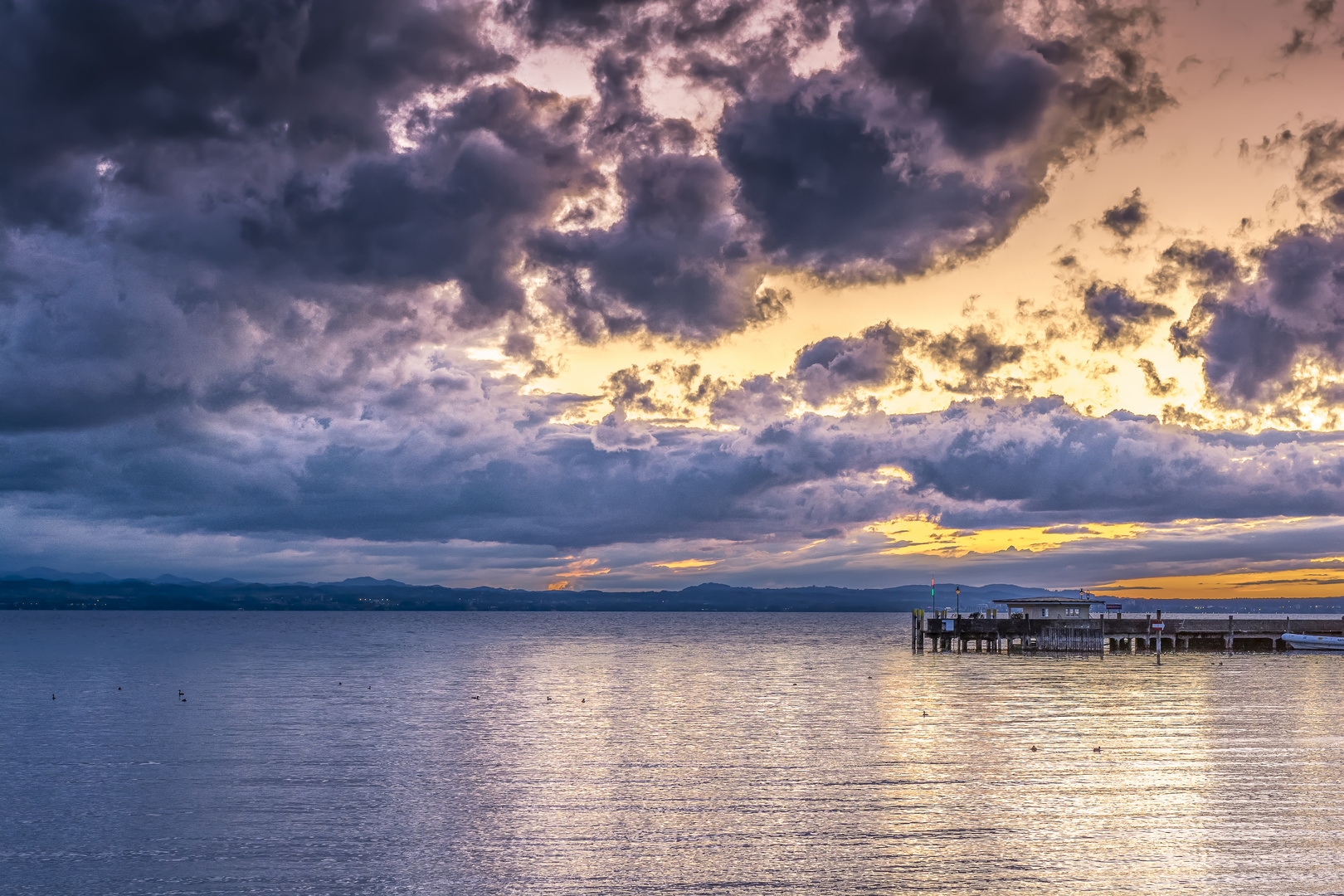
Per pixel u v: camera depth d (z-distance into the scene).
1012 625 153.88
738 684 123.25
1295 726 76.31
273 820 50.41
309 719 88.19
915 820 49.00
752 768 62.12
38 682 127.06
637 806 52.56
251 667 156.00
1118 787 55.31
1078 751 66.44
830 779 58.50
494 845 45.62
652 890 39.78
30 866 43.34
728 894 39.28
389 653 199.00
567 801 53.66
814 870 41.78
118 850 45.31
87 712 93.94
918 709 90.19
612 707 97.75
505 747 71.31
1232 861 42.50
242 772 62.38
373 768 63.31
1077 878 40.66
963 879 40.69
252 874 42.19
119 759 66.81
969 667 133.50
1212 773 58.78
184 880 41.50
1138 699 94.56
